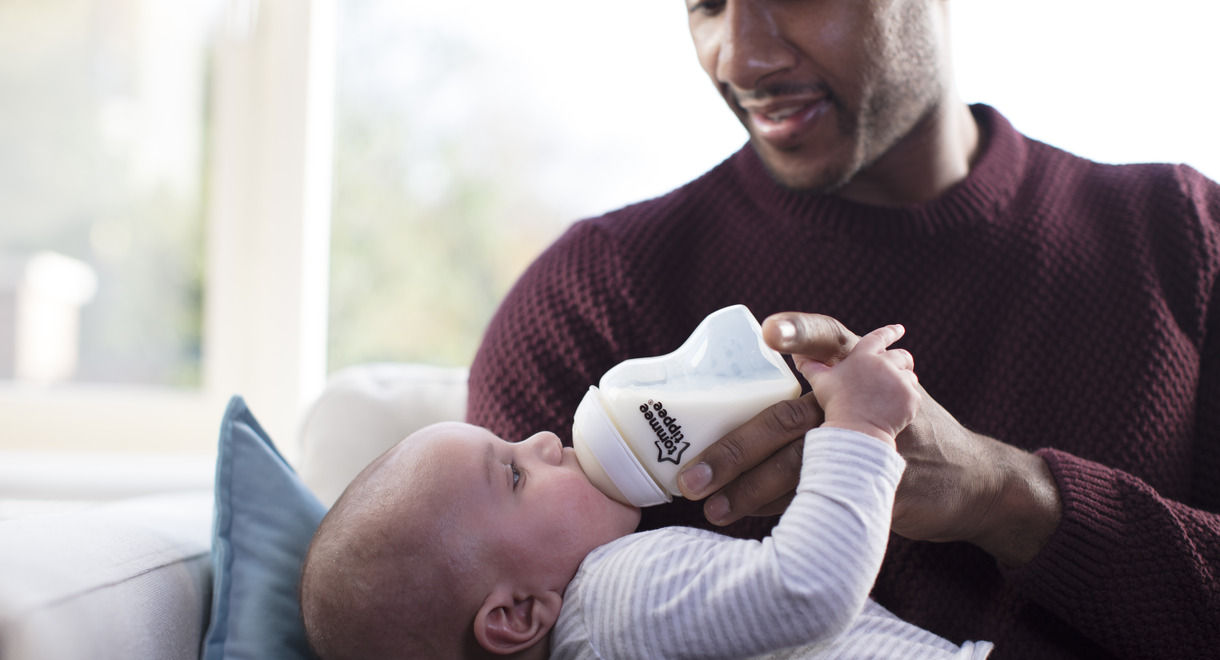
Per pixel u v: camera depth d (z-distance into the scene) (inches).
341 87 79.7
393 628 32.3
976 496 31.7
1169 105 64.1
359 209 80.4
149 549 34.4
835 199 39.8
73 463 73.6
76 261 77.5
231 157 76.7
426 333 81.2
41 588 27.9
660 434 31.0
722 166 43.9
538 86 78.3
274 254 76.1
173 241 77.4
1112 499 33.2
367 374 52.7
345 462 48.7
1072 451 37.3
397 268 80.7
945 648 32.6
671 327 39.8
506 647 32.2
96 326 77.9
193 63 76.7
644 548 31.6
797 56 35.1
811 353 29.0
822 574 27.0
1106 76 64.7
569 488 33.9
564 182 78.5
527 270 44.3
